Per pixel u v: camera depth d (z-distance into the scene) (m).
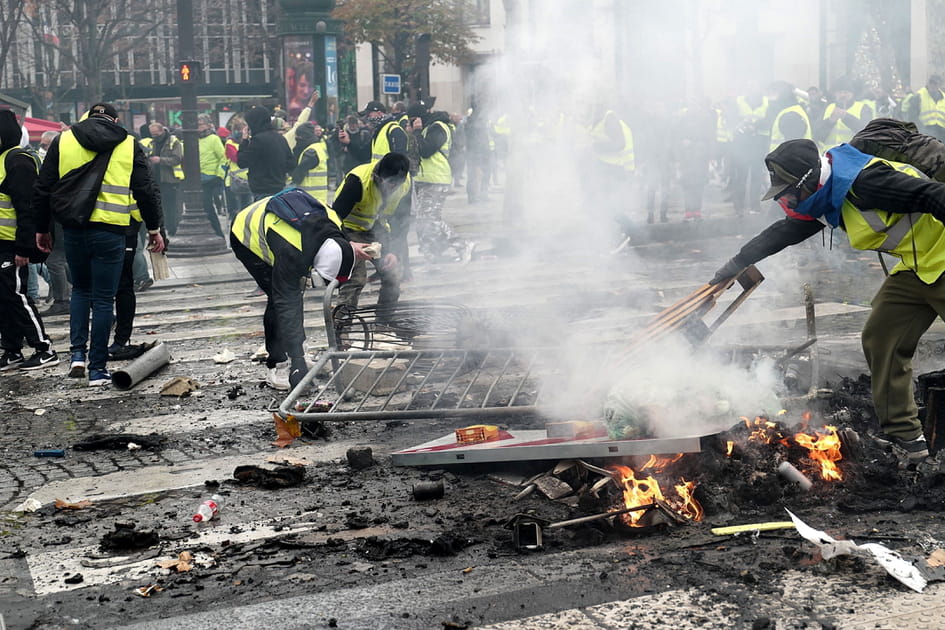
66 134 7.29
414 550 4.09
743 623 3.32
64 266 10.95
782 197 4.54
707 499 4.36
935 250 4.42
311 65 23.59
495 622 3.42
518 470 5.04
